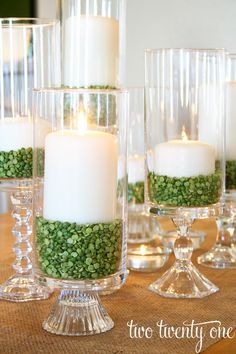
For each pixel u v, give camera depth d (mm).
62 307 827
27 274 984
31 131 959
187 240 1038
